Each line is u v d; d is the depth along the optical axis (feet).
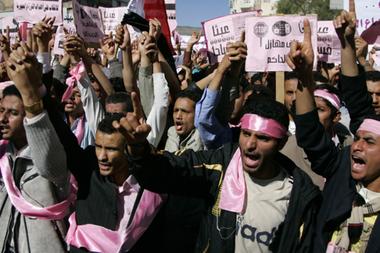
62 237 10.78
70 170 10.03
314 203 9.21
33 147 9.31
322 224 9.19
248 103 9.24
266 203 9.08
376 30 19.61
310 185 9.23
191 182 9.26
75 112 16.85
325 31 20.15
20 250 10.80
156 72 13.78
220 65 11.34
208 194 9.43
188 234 10.35
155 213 9.96
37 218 10.48
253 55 15.46
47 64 12.93
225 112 11.61
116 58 19.75
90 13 21.33
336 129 15.25
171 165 9.04
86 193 9.96
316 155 9.70
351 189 9.13
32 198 10.51
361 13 20.12
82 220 9.87
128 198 9.86
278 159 9.50
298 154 12.21
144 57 15.01
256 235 9.00
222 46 19.81
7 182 10.61
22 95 8.97
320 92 12.67
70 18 26.73
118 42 15.16
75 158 10.00
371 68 17.38
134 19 18.90
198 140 13.23
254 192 9.19
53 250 10.63
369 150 8.82
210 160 9.55
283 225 9.04
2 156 10.97
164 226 10.22
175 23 25.62
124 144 9.68
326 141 9.68
